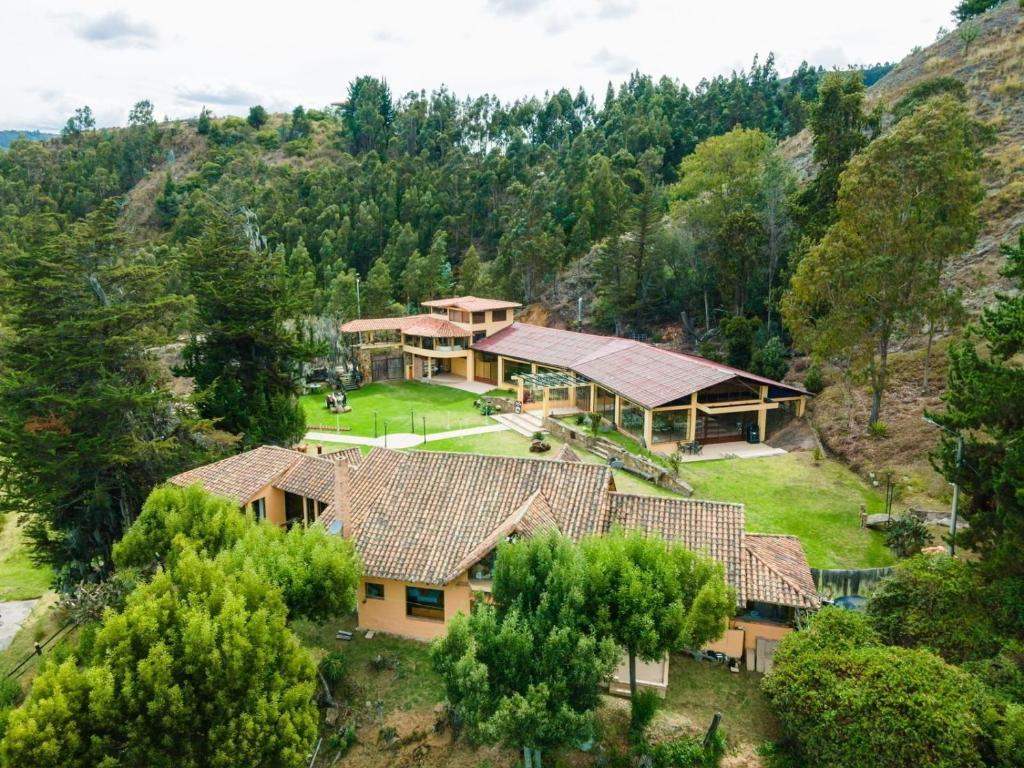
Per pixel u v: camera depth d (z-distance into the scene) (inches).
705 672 1040.2
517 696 783.7
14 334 1640.0
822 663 870.4
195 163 6884.8
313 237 4859.7
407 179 5162.4
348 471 1180.5
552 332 2805.1
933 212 1577.3
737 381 1977.1
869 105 3654.0
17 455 1434.5
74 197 5974.4
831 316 1705.2
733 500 1583.4
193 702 738.8
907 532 1312.7
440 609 1144.2
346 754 941.2
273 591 874.1
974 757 736.3
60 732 676.1
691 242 2992.1
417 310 3966.5
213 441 1811.0
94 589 1228.5
